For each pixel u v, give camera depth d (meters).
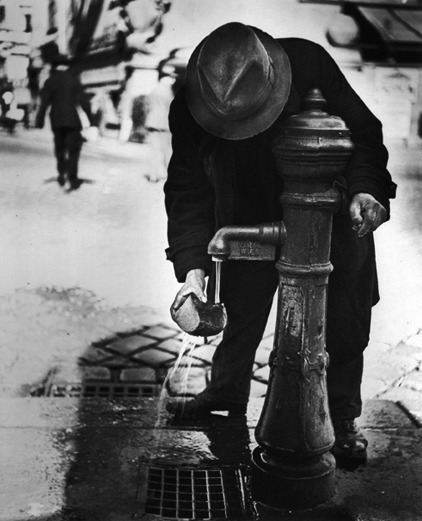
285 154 3.08
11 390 4.66
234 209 3.47
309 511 3.29
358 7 15.17
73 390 4.68
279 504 3.30
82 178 10.43
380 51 14.93
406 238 7.79
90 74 13.94
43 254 7.27
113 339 5.47
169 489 3.46
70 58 14.51
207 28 14.72
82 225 8.29
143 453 3.73
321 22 15.23
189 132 3.51
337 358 3.71
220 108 3.07
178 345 5.41
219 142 3.35
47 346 5.31
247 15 15.05
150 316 5.93
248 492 3.44
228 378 3.98
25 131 14.60
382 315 6.05
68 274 6.77
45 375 4.88
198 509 3.31
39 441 3.81
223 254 3.15
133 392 4.68
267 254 3.24
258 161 3.38
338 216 3.43
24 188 9.90
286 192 3.17
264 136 3.33
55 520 3.18
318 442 3.25
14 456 3.66
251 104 3.06
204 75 3.05
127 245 7.66
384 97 14.50
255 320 3.84
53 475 3.51
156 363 5.11
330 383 3.74
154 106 12.83
